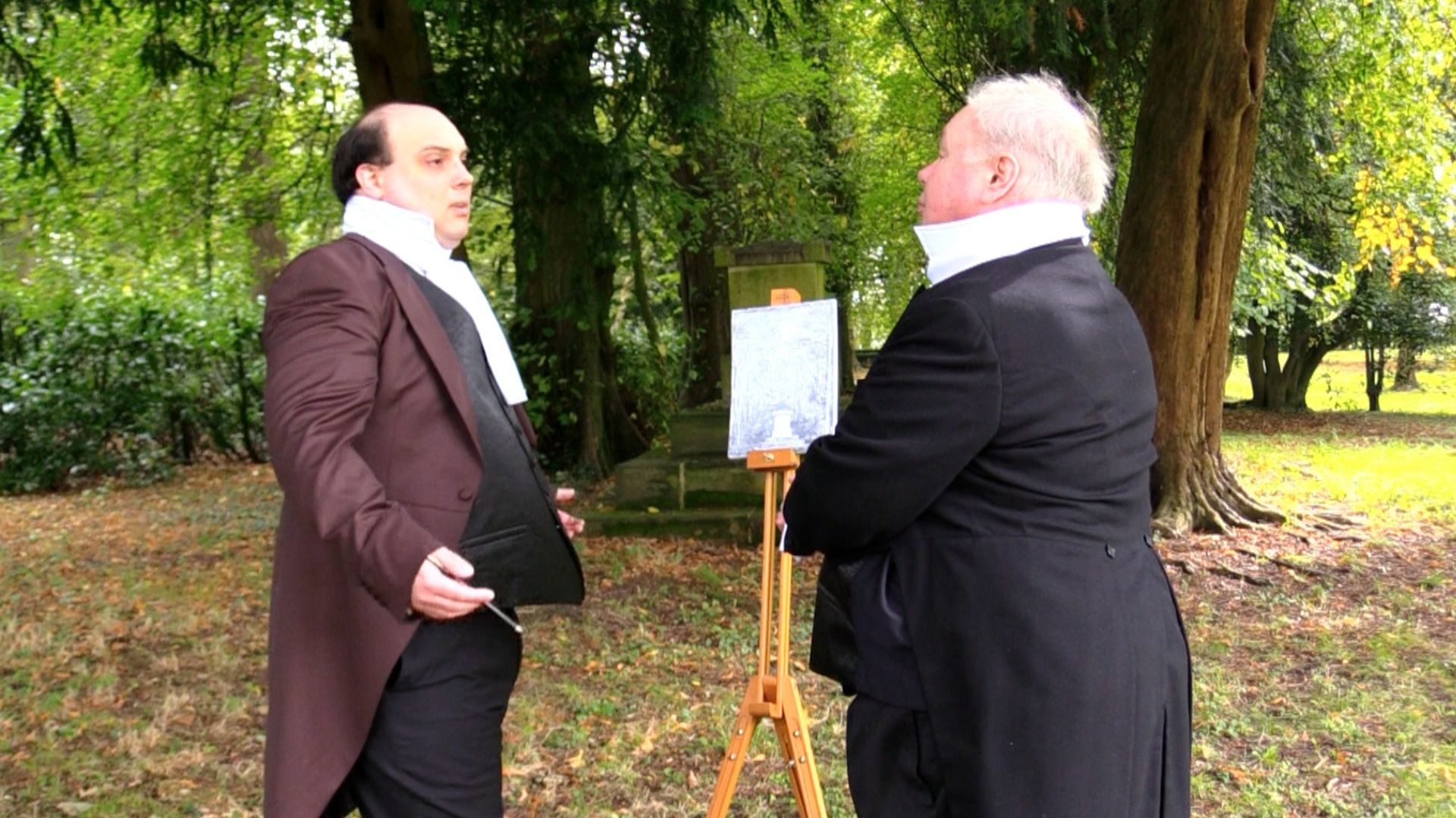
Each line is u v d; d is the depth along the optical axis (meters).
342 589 2.26
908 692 2.18
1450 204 13.80
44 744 4.42
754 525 8.43
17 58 7.57
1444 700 5.01
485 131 7.99
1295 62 10.60
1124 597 2.15
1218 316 8.43
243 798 3.98
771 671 5.40
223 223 13.97
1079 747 2.05
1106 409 2.18
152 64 8.06
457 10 6.36
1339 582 7.19
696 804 3.93
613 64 8.23
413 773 2.30
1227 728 4.60
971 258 2.26
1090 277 2.25
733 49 11.48
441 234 2.52
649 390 12.77
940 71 12.28
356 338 2.21
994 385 2.10
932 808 2.18
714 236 13.76
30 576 7.65
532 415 11.07
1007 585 2.10
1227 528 8.38
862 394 2.22
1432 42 11.46
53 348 12.35
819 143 15.32
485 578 2.37
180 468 13.23
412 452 2.30
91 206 13.19
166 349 12.95
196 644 5.88
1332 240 16.20
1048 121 2.26
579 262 9.98
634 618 6.43
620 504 8.89
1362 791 4.01
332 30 10.34
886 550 2.27
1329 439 15.74
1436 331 20.88
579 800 3.96
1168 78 7.98
